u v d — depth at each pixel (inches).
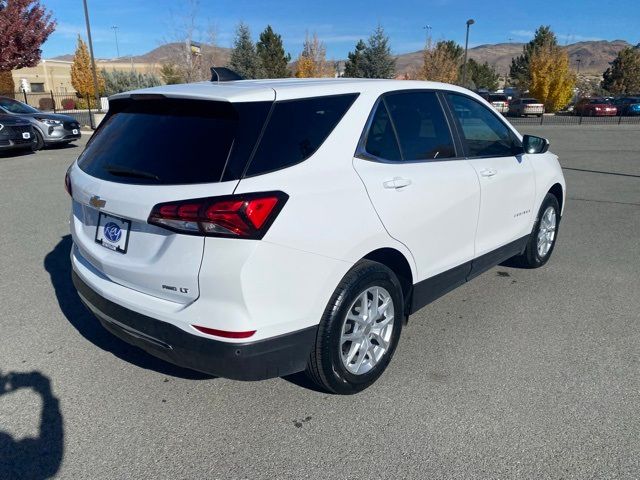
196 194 95.3
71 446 106.2
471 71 2600.9
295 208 100.7
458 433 109.4
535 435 108.4
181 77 1153.4
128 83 1583.4
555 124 1202.0
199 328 99.0
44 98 1872.5
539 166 189.5
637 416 114.3
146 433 110.2
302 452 104.3
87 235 122.5
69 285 190.7
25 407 118.6
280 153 102.7
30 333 153.6
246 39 1692.9
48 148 628.4
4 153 576.4
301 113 109.4
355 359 121.5
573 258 224.7
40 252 227.8
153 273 102.2
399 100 133.7
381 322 125.7
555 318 165.0
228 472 99.0
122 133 117.8
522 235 185.5
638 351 143.4
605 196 363.6
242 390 125.8
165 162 103.0
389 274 122.8
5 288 187.3
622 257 226.2
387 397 122.5
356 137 117.4
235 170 96.6
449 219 140.2
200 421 114.2
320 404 120.0
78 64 1908.2
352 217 110.8
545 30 2295.8
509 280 198.2
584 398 121.1
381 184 118.6
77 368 135.0
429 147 138.9
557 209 210.7
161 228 100.0
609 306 174.1
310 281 104.7
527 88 2058.3
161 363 138.1
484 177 153.9
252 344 99.3
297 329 105.4
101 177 112.7
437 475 97.7
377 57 1795.0
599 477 96.8
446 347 146.3
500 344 147.9
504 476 97.3
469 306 174.6
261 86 113.0
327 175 108.7
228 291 96.1
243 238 94.5
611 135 900.6
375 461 101.6
